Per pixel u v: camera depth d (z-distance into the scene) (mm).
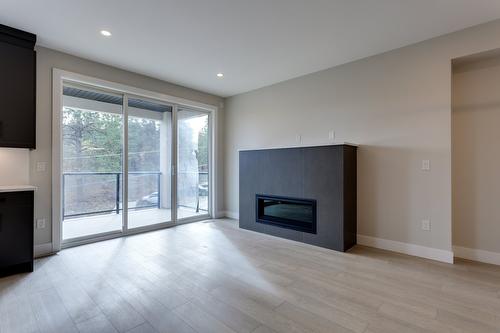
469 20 2600
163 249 3322
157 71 3947
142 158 4246
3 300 2064
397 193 3227
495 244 2854
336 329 1713
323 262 2887
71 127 3557
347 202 3318
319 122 3955
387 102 3299
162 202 4512
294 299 2094
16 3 2305
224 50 3258
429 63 2992
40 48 3127
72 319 1819
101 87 3727
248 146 4988
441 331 1697
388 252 3213
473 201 2975
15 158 2967
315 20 2584
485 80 2900
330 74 3832
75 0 2266
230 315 1871
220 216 5395
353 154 3496
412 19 2572
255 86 4699
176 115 4672
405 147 3164
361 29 2762
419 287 2297
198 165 5125
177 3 2311
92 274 2557
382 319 1825
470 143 2990
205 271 2635
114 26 2701
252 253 3182
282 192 3879
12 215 2561
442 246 2920
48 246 3150
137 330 1702
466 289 2258
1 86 2705
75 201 3592
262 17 2531
